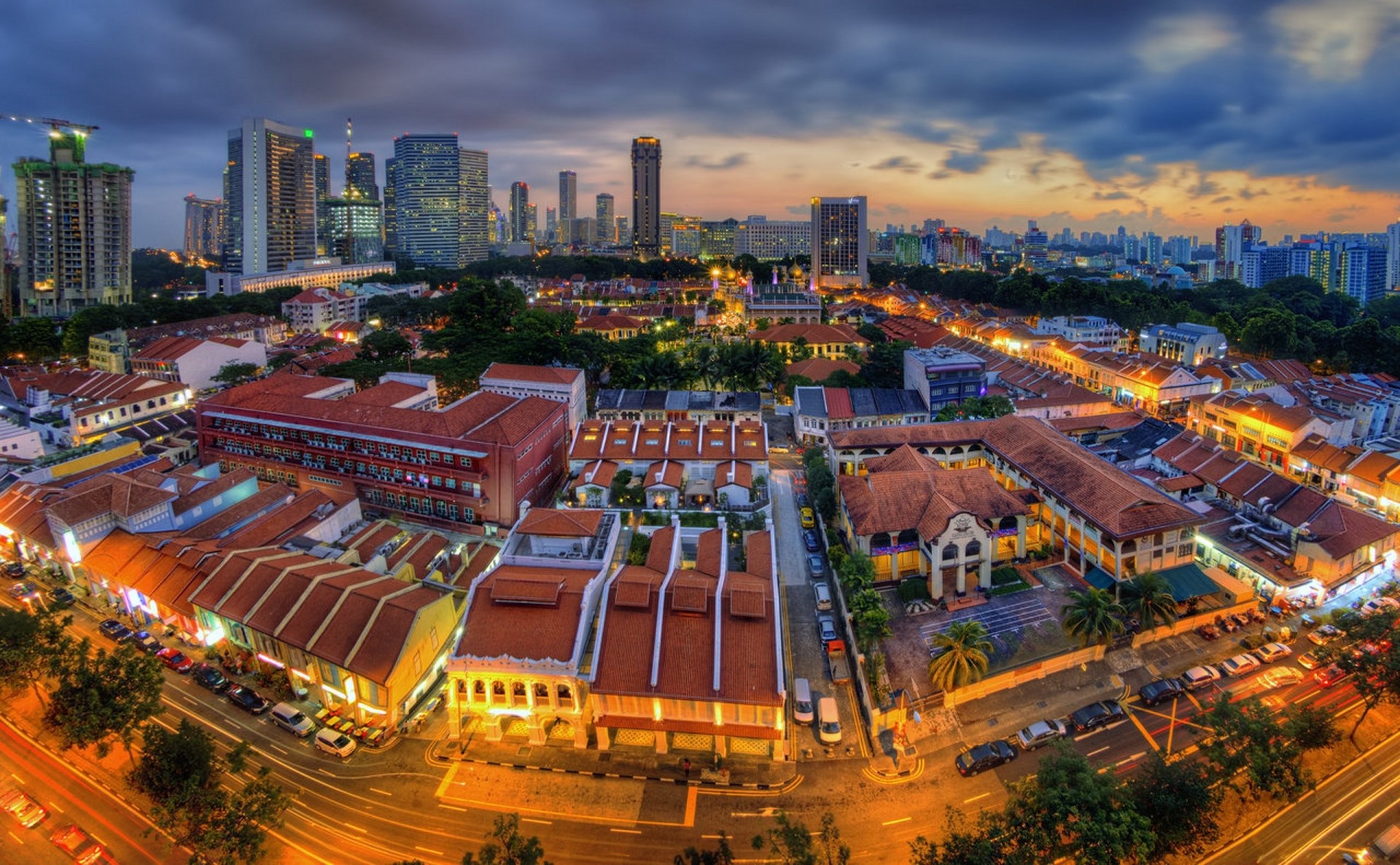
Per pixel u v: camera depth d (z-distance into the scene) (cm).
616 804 6725
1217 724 6588
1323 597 9312
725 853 5709
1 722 7925
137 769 6650
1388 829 6203
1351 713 7581
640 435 12975
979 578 9669
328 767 7162
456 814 6644
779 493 13162
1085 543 9838
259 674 8394
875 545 9819
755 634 7406
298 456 12812
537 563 8794
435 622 8175
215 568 8912
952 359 16875
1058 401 16438
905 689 8031
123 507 10056
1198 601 9300
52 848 6381
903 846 6288
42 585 10269
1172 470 12575
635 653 7294
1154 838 5391
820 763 7175
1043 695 7975
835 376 18562
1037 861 5441
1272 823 6406
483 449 11288
